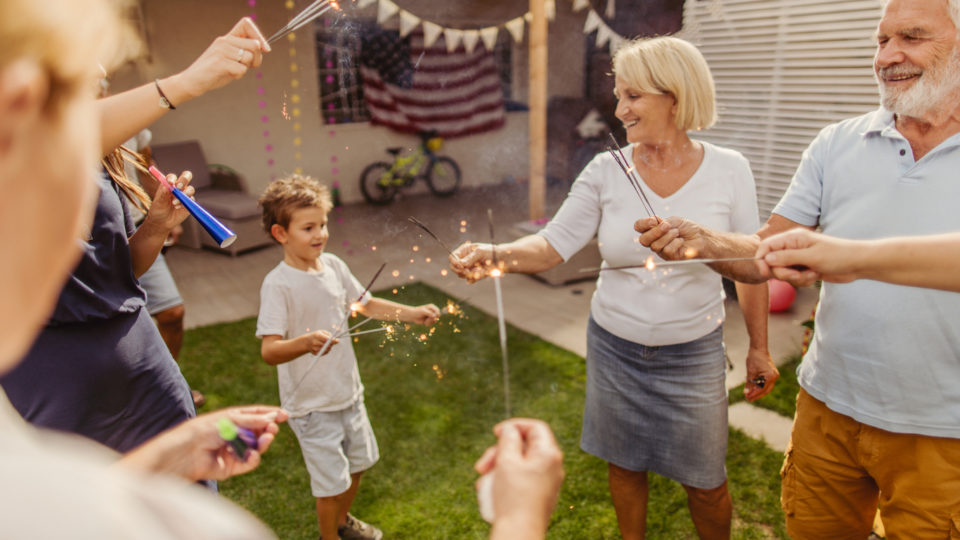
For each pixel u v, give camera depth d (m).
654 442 1.91
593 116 8.22
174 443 0.83
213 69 1.26
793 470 1.75
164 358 1.54
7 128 0.32
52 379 1.33
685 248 1.51
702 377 1.82
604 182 1.91
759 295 1.88
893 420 1.43
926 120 1.36
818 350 1.62
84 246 1.32
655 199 1.79
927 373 1.37
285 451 2.78
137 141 3.10
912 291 1.37
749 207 1.82
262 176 7.65
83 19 0.34
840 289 1.52
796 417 1.74
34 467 0.32
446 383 3.34
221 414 0.87
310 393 2.02
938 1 1.28
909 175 1.40
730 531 2.12
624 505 2.04
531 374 3.42
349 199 8.26
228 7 6.82
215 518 0.37
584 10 7.74
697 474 1.86
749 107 4.26
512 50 8.51
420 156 8.20
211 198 6.37
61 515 0.30
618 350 1.91
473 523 2.34
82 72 0.35
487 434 2.89
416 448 2.80
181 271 5.56
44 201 0.35
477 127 8.67
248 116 7.39
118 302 1.41
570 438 2.82
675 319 1.79
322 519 2.09
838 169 1.55
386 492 2.52
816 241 1.03
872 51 3.57
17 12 0.30
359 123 8.05
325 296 2.07
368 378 3.39
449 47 3.42
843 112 3.79
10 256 0.34
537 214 5.71
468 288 4.83
